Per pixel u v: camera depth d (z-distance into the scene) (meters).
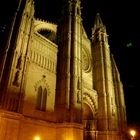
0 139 18.95
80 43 37.81
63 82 31.33
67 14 41.53
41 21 37.75
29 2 30.47
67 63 32.94
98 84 42.41
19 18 27.91
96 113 38.78
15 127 20.75
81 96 31.78
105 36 51.47
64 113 28.20
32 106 25.38
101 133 36.41
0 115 19.95
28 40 27.16
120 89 46.94
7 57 24.09
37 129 24.61
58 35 39.28
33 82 26.78
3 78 22.47
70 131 26.58
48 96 28.95
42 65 29.66
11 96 21.92
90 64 44.56
